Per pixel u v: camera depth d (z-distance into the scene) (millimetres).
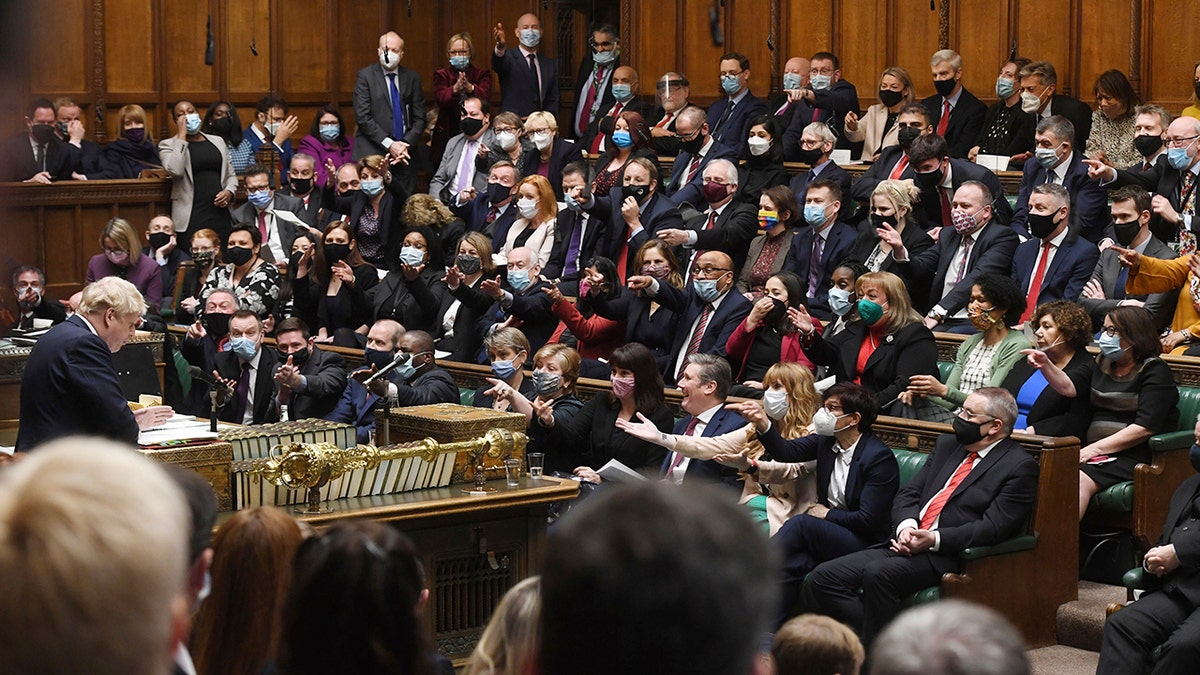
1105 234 18297
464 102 25016
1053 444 12969
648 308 17453
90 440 2309
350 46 30969
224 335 18406
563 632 2316
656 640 2277
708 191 19500
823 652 6891
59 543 2115
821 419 13086
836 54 27219
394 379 16078
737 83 23500
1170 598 11422
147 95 28578
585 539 2338
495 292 18047
